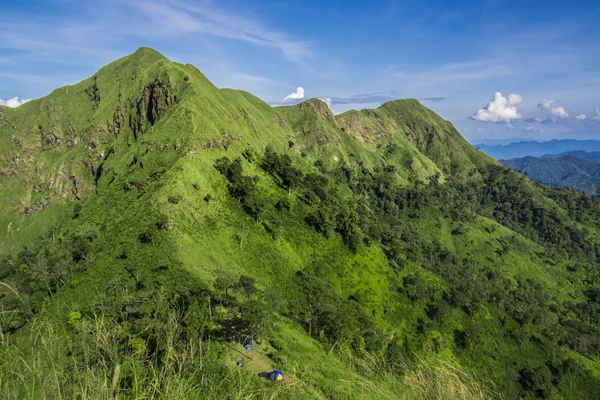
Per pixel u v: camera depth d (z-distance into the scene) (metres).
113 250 72.38
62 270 60.62
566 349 91.69
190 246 76.38
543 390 74.25
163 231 77.62
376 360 12.18
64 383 5.68
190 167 104.62
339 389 11.86
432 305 92.06
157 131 133.38
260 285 75.44
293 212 111.88
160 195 89.19
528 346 88.00
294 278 84.44
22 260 89.44
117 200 106.38
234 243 88.00
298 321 58.47
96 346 6.29
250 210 102.75
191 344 7.78
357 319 66.12
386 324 83.31
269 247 91.94
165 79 166.62
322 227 105.31
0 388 5.50
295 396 8.95
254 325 38.59
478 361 80.62
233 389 7.28
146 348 7.02
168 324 7.92
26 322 6.49
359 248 103.81
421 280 101.00
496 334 89.12
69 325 6.50
